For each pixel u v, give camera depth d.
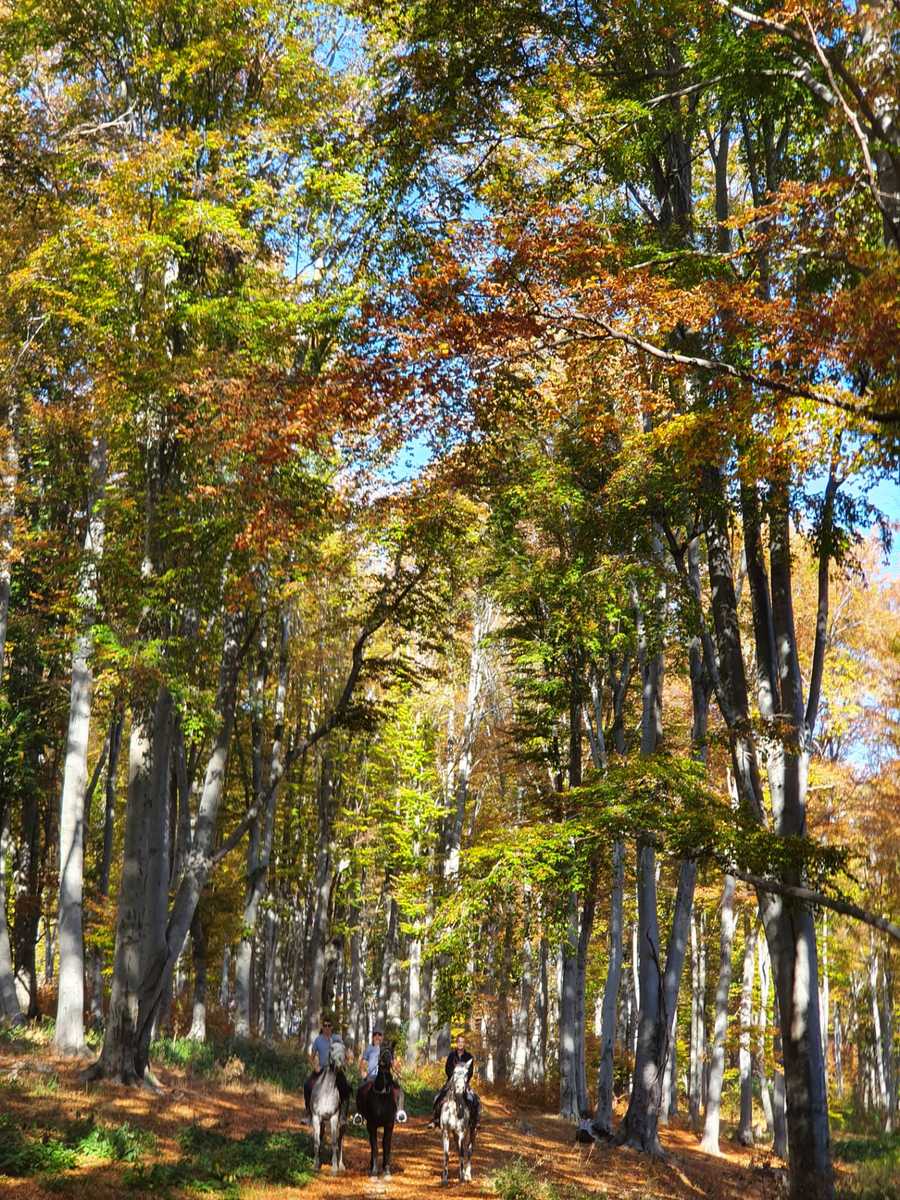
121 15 19.62
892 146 9.94
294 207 19.23
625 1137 23.64
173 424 19.70
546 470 18.69
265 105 20.17
